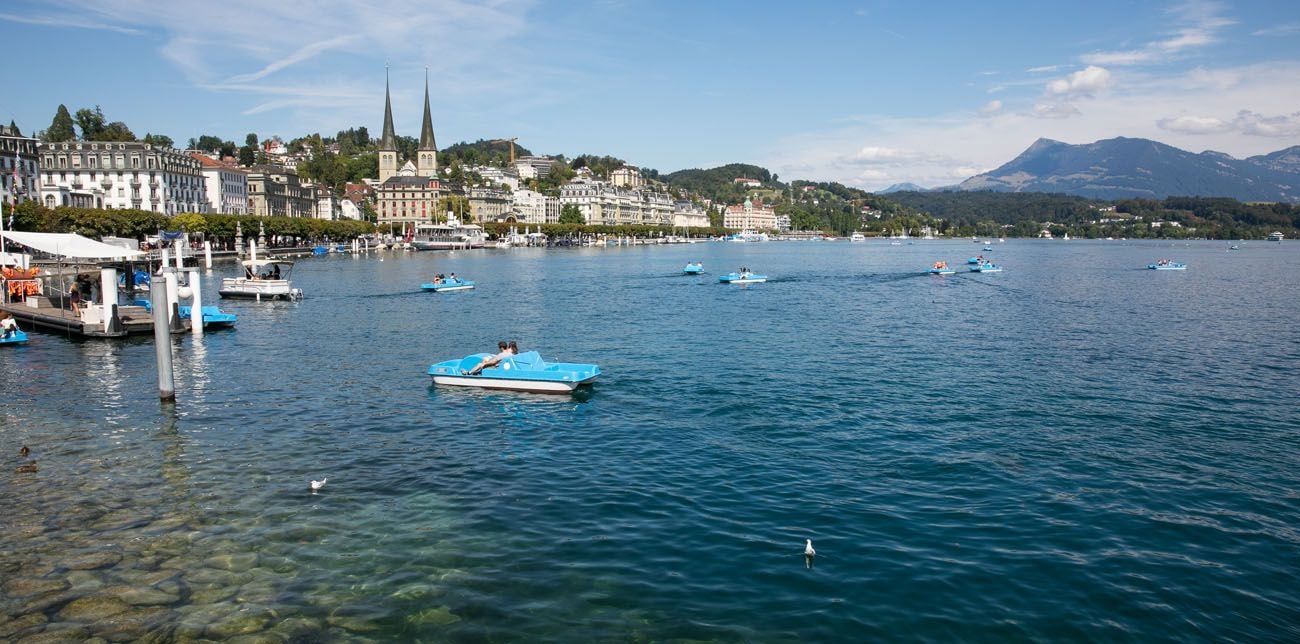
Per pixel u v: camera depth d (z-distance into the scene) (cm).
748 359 5059
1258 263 18850
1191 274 14488
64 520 2303
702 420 3481
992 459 2928
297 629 1714
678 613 1795
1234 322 7125
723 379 4384
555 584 1927
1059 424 3444
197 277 6259
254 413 3603
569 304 8856
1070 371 4675
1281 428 3406
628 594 1878
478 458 2917
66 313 6494
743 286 11625
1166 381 4394
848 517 2362
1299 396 4028
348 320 7294
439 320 7319
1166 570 2050
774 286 11619
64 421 3459
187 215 17688
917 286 11606
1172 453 3038
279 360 5066
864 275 14162
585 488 2595
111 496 2502
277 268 9631
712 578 1966
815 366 4803
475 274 14262
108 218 14950
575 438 3184
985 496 2550
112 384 4266
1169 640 1730
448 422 3434
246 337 6150
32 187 18000
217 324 6669
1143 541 2223
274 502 2455
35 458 2908
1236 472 2819
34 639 1672
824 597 1878
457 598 1853
